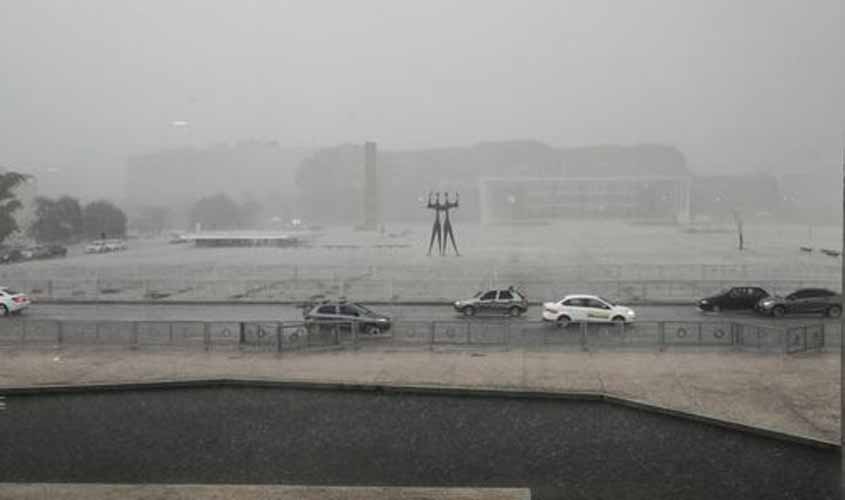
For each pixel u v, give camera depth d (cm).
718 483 1535
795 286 4616
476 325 2875
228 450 1766
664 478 1568
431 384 2283
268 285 5159
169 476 1602
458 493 1474
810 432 1792
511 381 2316
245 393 2297
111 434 1892
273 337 2831
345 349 2833
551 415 2036
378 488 1502
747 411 1972
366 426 1948
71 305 4359
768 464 1641
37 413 2089
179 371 2480
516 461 1681
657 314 3762
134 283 5281
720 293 3866
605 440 1819
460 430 1908
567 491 1506
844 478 1212
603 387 2233
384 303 4297
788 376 2345
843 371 1217
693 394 2145
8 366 2570
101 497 1444
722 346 2791
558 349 2805
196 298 4541
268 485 1521
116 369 2517
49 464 1673
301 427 1942
